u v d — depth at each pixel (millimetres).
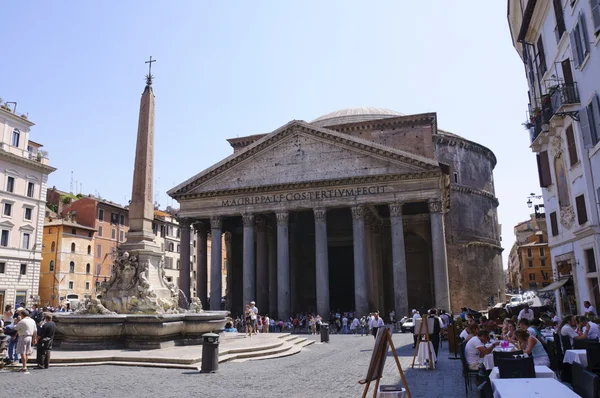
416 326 15352
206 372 13195
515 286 113188
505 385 6605
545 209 25031
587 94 17469
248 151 41875
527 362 7934
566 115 19531
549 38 21562
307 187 40062
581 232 19422
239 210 41531
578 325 13086
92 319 15805
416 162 37938
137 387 10945
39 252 47344
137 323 16031
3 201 43906
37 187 47781
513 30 27641
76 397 9820
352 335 33125
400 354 19359
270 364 15828
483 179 64875
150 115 18438
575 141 19422
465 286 57188
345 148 40062
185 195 42875
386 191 38500
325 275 38656
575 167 19672
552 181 23219
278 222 40438
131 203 18094
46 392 10305
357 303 37656
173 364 13938
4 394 10070
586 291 19531
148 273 17484
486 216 63312
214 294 40812
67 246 53906
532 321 14461
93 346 15789
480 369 9945
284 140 41719
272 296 46062
